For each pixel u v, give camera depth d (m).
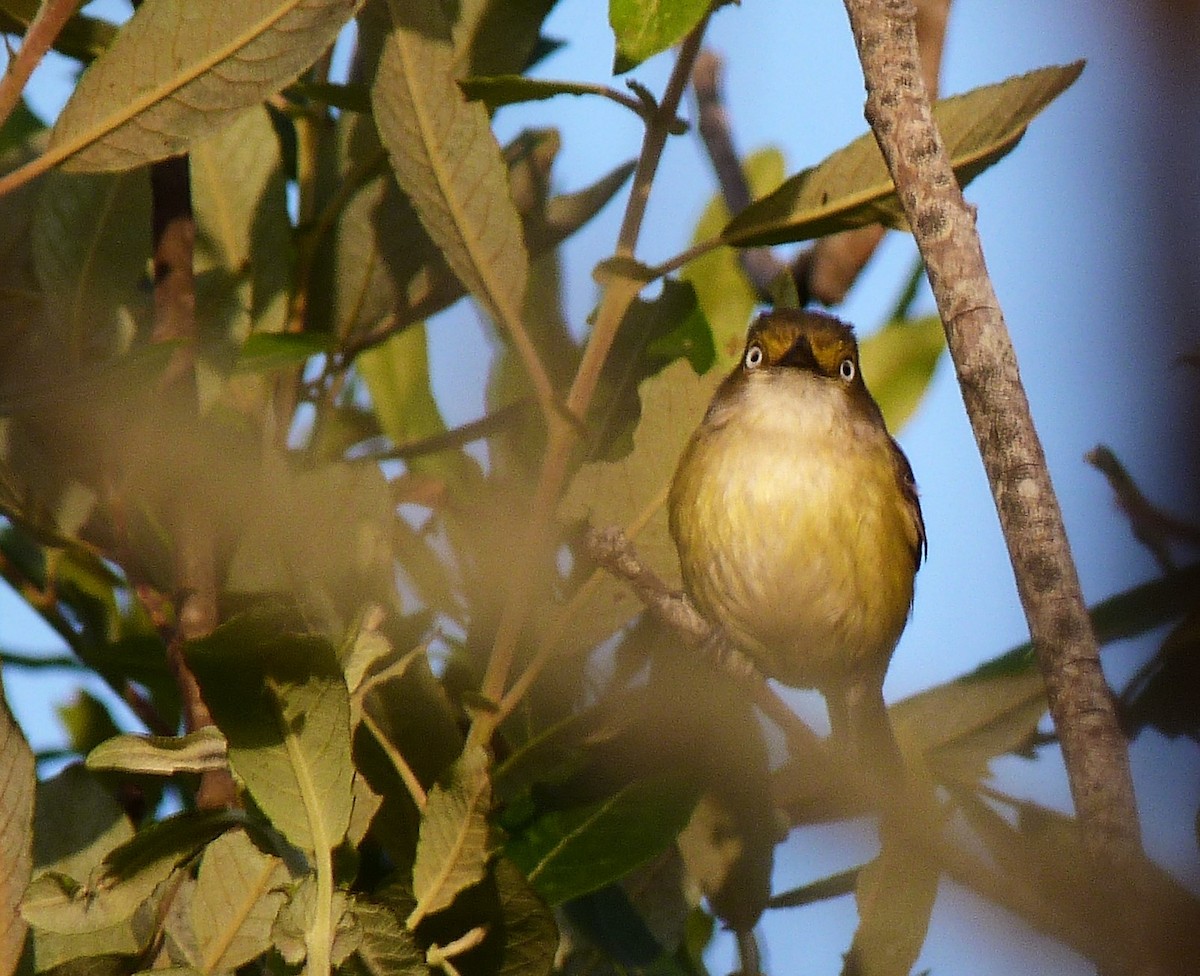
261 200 8.09
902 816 6.59
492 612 7.12
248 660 5.03
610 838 6.79
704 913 8.34
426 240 8.41
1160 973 4.38
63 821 6.55
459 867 5.45
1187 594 7.30
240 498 6.84
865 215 6.67
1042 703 7.49
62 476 7.27
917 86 5.45
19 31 7.75
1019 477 5.11
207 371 7.69
